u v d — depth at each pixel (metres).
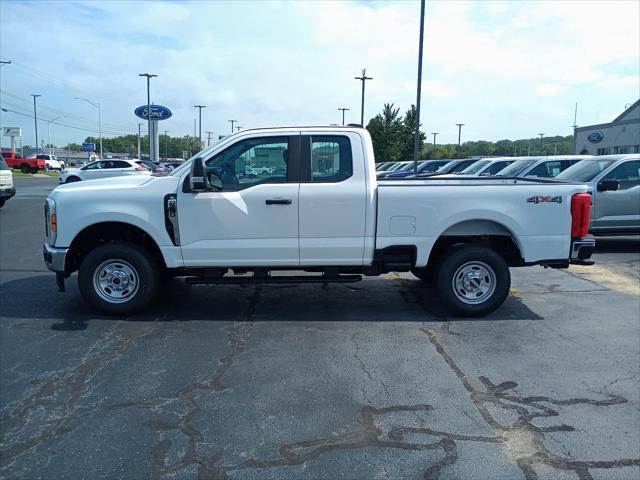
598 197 10.97
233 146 6.32
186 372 4.97
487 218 6.38
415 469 3.48
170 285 8.22
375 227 6.33
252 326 6.29
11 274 8.98
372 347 5.62
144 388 4.63
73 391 4.57
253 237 6.29
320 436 3.87
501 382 4.79
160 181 6.34
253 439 3.83
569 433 3.93
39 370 5.01
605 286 8.37
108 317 6.58
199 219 6.25
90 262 6.43
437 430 3.96
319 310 6.94
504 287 6.57
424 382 4.77
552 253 6.52
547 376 4.92
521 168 14.64
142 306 6.53
